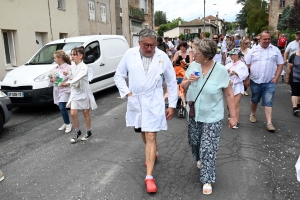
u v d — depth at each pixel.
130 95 3.61
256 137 5.29
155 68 3.50
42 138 5.61
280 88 10.27
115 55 10.02
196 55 3.31
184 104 6.59
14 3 12.07
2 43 11.55
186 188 3.54
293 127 5.85
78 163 4.36
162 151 4.70
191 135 3.62
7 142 5.46
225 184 3.61
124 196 3.40
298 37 8.20
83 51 5.20
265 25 58.25
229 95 3.41
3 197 3.48
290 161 4.25
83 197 3.41
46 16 14.22
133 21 28.78
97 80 8.88
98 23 20.72
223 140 5.14
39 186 3.71
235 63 5.65
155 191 3.41
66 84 5.40
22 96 7.10
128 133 5.69
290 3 53.94
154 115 3.51
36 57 8.66
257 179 3.72
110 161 4.38
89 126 5.39
